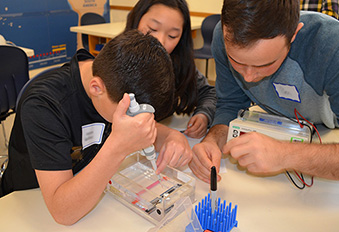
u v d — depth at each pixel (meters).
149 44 0.74
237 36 0.72
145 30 1.28
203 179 0.95
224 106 1.33
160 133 1.11
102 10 5.36
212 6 4.32
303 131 1.00
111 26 3.94
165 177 0.89
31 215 0.79
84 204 0.75
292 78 1.03
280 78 1.06
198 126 1.26
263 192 0.90
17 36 4.12
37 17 4.29
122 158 0.73
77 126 0.87
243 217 0.79
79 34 4.92
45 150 0.77
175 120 1.44
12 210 0.81
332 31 0.88
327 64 0.89
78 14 4.88
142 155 0.92
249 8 0.69
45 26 4.43
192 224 0.71
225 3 0.75
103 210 0.82
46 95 0.80
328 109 1.11
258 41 0.71
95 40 3.96
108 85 0.72
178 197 0.80
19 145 0.92
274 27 0.69
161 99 0.74
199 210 0.74
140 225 0.77
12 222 0.76
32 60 4.37
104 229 0.75
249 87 1.19
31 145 0.78
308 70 0.97
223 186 0.92
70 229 0.75
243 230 0.74
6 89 2.00
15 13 4.01
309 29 0.92
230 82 1.27
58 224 0.76
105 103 0.76
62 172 0.78
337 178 0.84
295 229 0.75
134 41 0.73
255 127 1.02
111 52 0.73
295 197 0.88
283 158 0.82
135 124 0.68
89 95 0.85
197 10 4.49
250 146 0.83
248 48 0.73
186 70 1.40
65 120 0.83
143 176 0.90
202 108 1.39
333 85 0.90
